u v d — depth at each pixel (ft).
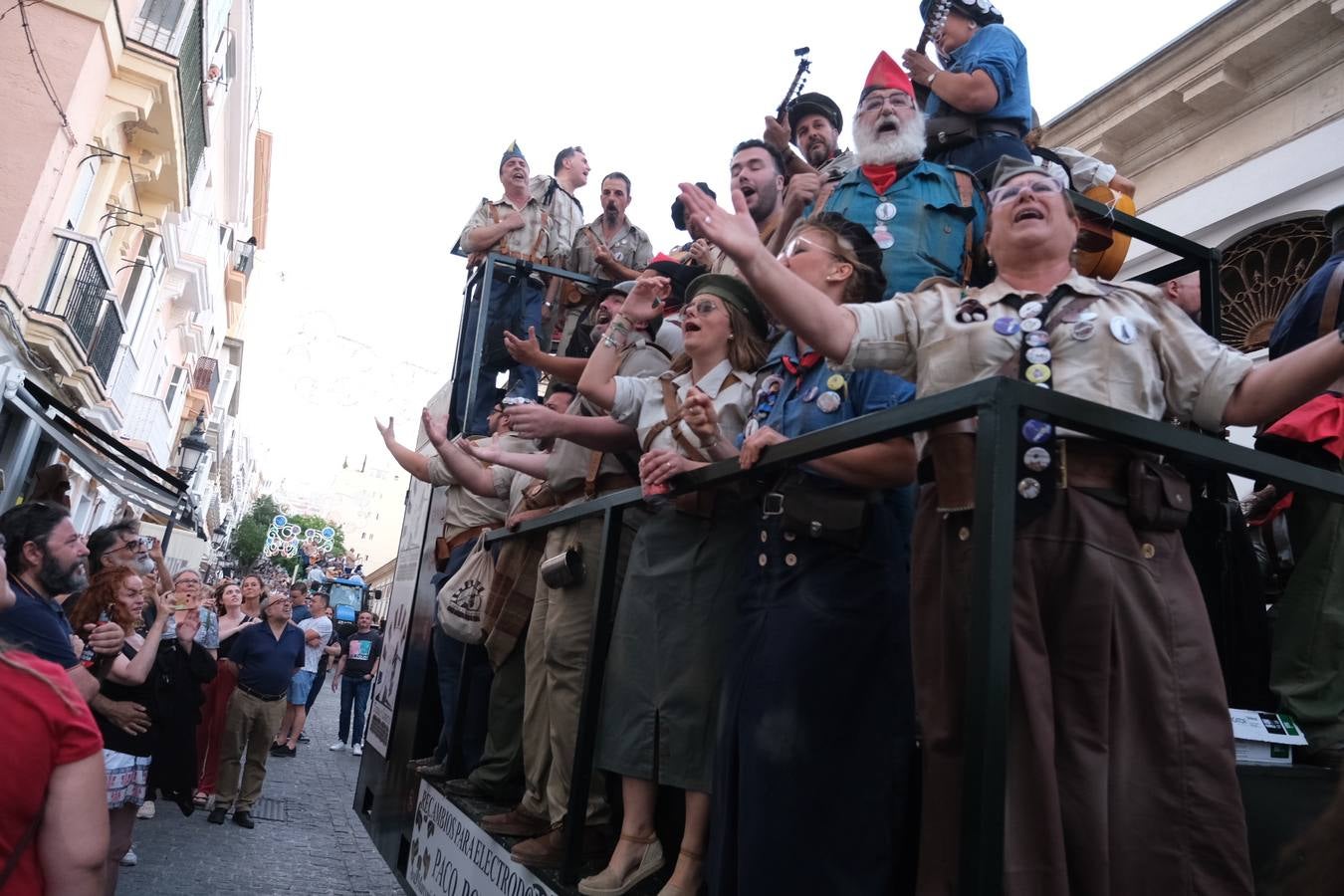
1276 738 6.89
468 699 12.39
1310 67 19.47
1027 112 10.45
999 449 4.20
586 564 9.12
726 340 8.83
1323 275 8.70
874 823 5.59
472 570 12.33
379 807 15.11
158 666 16.37
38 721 6.19
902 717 5.88
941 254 8.86
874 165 9.34
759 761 5.87
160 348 86.28
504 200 18.92
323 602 41.39
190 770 18.90
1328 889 6.28
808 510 6.25
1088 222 9.55
